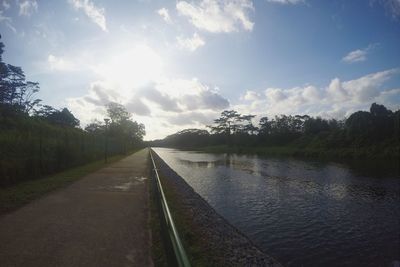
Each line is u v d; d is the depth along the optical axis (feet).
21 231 24.39
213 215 44.42
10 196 37.91
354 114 223.10
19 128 72.23
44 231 24.47
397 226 44.88
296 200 61.62
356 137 211.61
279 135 334.03
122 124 171.01
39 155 63.26
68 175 62.28
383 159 165.17
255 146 335.06
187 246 28.07
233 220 46.75
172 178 81.87
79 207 33.30
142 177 62.49
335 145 222.07
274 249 35.47
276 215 50.03
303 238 39.34
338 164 143.74
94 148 112.98
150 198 39.42
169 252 17.67
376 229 43.47
